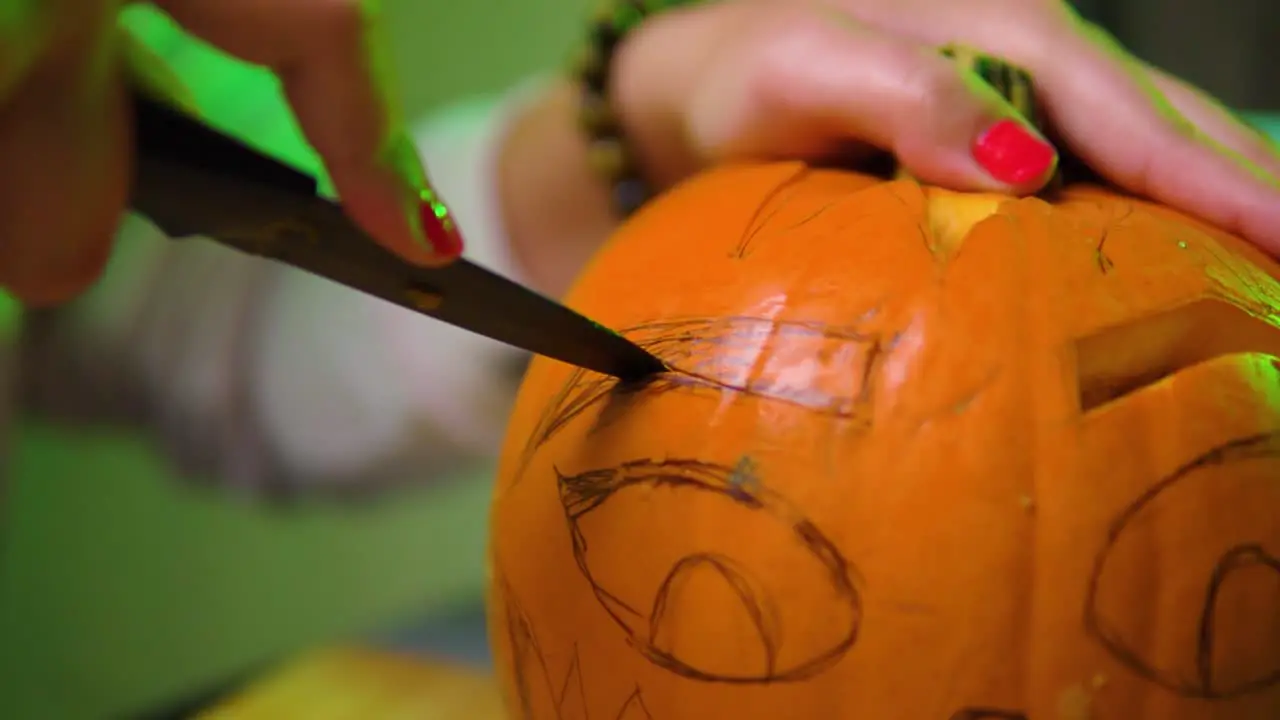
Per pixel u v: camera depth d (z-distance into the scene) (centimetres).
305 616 96
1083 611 25
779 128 33
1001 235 27
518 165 55
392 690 56
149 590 90
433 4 87
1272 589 26
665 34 42
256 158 22
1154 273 27
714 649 26
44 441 86
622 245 31
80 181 21
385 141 24
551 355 27
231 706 55
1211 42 66
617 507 27
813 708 26
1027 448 25
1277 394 26
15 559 86
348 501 71
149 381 71
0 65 20
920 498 25
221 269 69
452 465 68
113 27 21
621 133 44
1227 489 26
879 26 33
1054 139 31
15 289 23
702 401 27
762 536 26
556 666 28
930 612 25
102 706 88
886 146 30
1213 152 29
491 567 30
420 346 61
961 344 26
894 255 27
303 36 24
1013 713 25
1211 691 25
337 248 24
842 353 26
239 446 69
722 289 28
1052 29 31
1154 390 26
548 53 86
